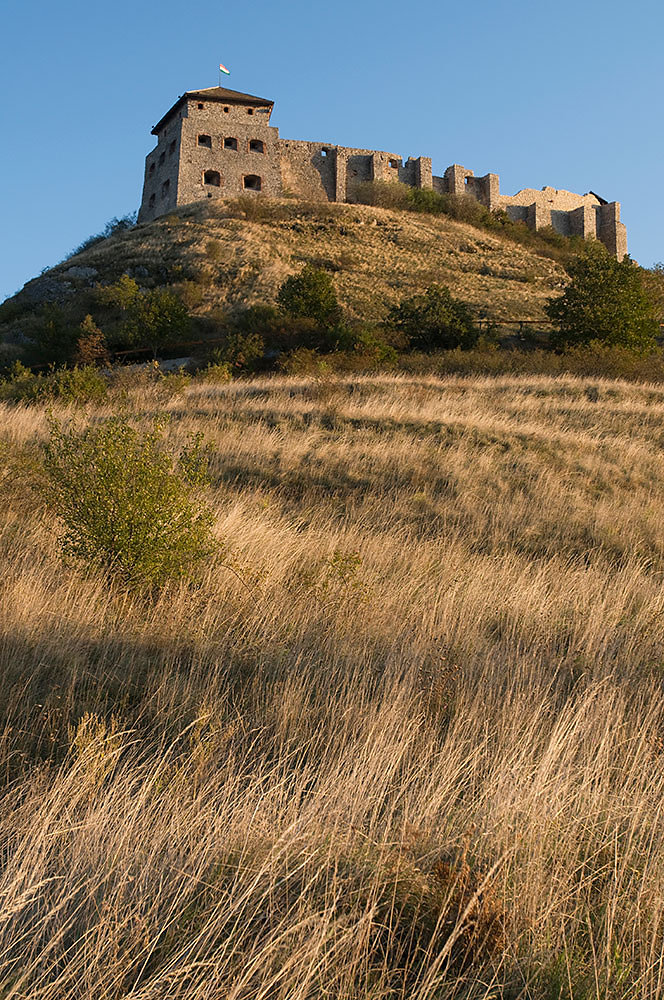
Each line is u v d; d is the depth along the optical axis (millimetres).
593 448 14969
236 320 42969
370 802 3873
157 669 5809
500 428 15656
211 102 73625
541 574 8945
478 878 3201
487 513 11602
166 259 55125
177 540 7504
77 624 6246
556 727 4645
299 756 4680
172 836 3520
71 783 3902
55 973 2820
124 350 41094
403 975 2955
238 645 6348
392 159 82062
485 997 2760
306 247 59469
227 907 3061
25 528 8781
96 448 7668
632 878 3387
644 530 11328
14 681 5254
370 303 47281
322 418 15852
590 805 3930
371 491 12133
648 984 2902
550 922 3133
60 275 55500
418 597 7934
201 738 4695
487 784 4145
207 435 14352
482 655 6418
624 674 6176
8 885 3086
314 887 3264
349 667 5879
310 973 2703
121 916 3010
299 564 8633
